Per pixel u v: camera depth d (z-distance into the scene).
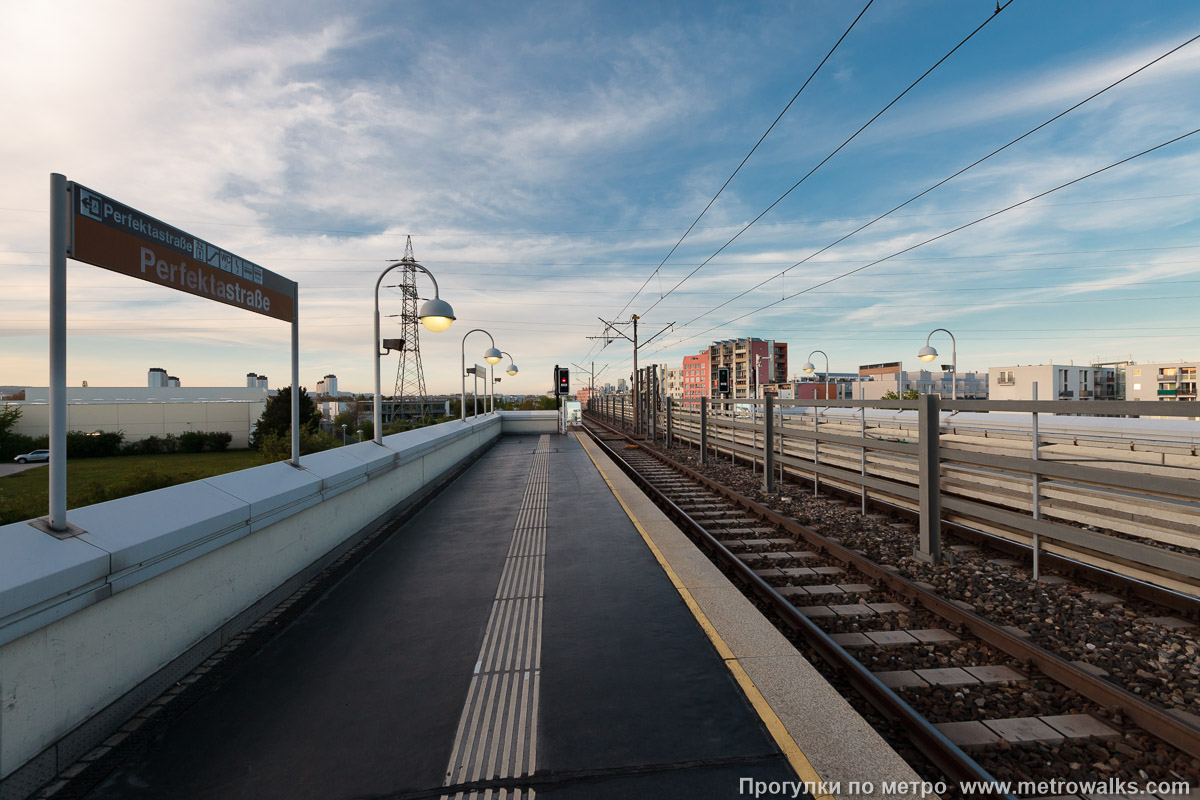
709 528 7.40
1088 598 4.30
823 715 2.71
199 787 2.28
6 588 2.08
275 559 4.40
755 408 11.64
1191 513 3.63
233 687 3.11
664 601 4.34
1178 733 2.58
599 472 12.23
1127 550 3.93
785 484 10.38
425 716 2.79
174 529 3.11
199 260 3.65
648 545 6.07
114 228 2.92
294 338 5.15
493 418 21.98
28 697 2.23
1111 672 3.25
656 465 14.70
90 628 2.56
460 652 3.52
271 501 4.18
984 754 2.62
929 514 5.41
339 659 3.44
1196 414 3.24
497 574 5.12
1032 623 3.93
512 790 2.22
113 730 2.68
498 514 7.85
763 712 2.74
